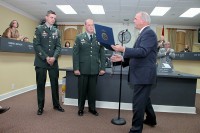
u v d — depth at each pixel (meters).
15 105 3.51
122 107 3.48
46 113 3.06
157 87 3.42
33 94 4.58
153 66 2.10
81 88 2.97
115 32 8.38
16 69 4.52
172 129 2.62
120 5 5.72
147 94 2.13
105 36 2.38
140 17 2.14
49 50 2.94
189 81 3.41
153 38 2.04
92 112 3.12
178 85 3.42
